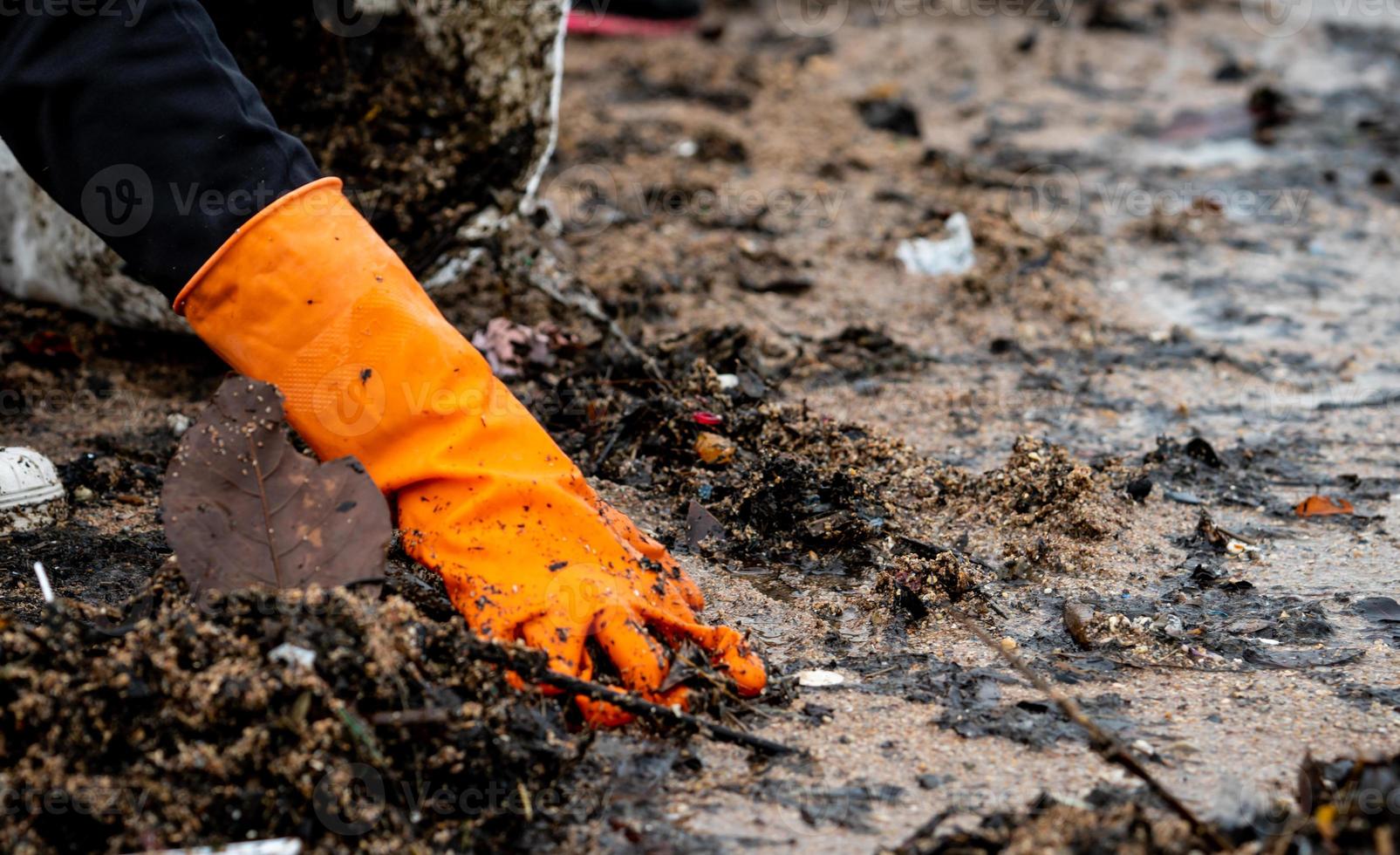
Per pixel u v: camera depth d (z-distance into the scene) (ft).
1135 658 11.37
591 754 9.62
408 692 9.02
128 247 10.68
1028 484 14.07
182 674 8.73
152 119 10.33
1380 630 11.85
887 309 20.36
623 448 14.79
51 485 13.62
